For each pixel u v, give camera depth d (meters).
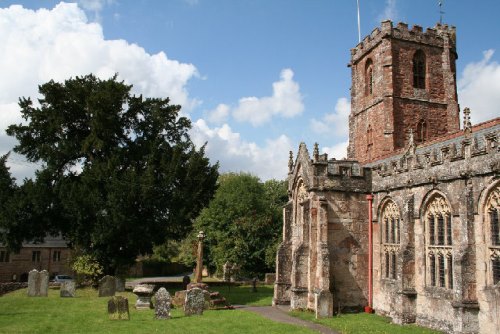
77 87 39.91
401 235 28.19
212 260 69.25
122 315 26.48
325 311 29.03
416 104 42.81
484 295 21.83
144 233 38.81
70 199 36.84
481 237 22.28
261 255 64.56
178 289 49.88
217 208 66.94
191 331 23.03
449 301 24.06
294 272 32.31
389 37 42.75
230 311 31.44
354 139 47.81
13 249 40.91
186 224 42.22
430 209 26.52
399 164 29.39
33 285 35.72
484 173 22.06
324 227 30.94
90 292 37.56
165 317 26.92
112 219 36.97
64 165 41.59
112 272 42.22
